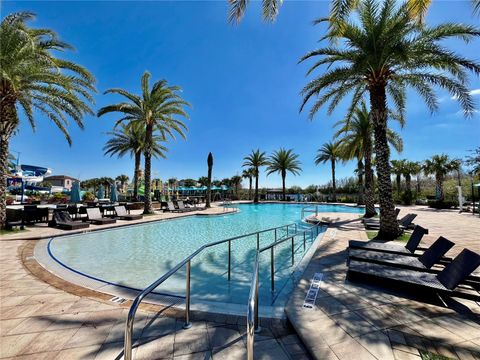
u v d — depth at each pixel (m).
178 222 13.53
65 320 2.77
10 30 7.97
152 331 2.56
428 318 2.71
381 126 8.13
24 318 2.81
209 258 6.34
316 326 2.55
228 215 17.55
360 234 8.67
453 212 17.56
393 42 7.17
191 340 2.40
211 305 3.24
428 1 5.54
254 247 7.61
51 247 7.06
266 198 44.22
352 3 5.76
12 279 4.21
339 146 19.83
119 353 2.20
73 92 10.42
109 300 3.38
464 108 7.30
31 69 8.67
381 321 2.65
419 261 4.16
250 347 1.68
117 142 24.64
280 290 4.00
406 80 8.57
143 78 15.00
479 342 2.25
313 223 12.49
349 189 36.66
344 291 3.50
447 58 6.85
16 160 23.83
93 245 7.78
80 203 20.75
